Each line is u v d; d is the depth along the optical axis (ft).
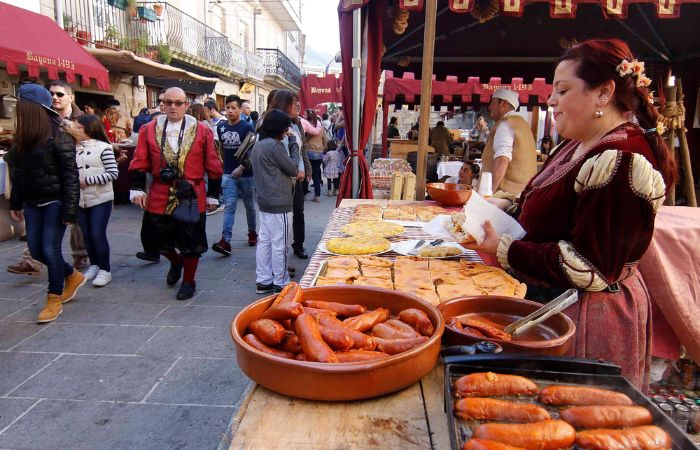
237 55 70.69
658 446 2.55
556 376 3.32
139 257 17.37
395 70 23.63
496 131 12.89
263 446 2.94
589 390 3.06
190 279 14.23
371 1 14.32
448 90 23.72
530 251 4.92
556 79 5.12
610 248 4.47
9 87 26.25
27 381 9.44
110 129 31.32
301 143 17.74
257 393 3.48
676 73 18.56
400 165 20.58
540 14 16.46
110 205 15.14
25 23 24.31
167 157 13.03
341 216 10.77
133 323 12.32
